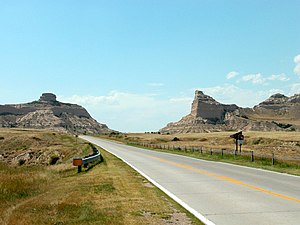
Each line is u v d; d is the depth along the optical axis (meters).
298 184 16.20
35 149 71.12
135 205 11.38
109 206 11.20
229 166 26.34
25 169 29.33
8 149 89.31
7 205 12.93
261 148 64.75
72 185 16.86
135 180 17.88
